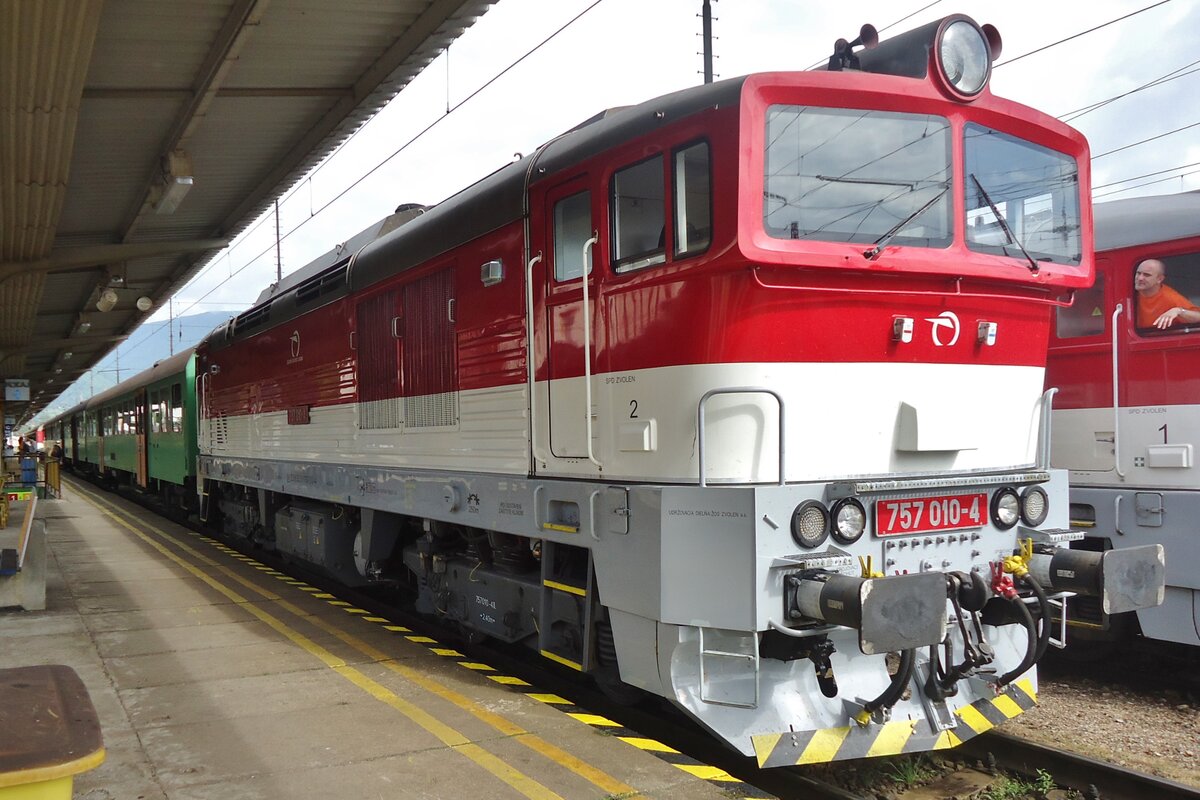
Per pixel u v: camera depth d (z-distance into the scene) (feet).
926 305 14.66
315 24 24.08
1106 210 21.68
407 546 24.54
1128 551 14.61
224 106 29.27
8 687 7.66
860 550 13.84
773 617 13.00
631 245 14.92
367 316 24.82
